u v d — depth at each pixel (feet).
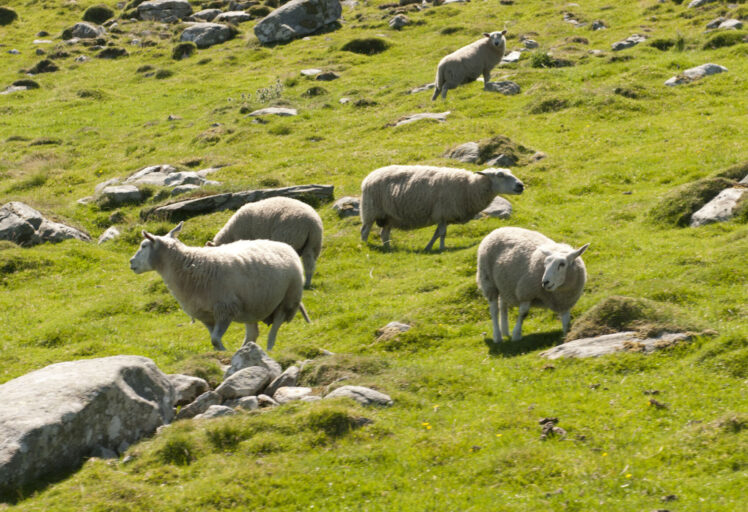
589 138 101.91
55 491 31.37
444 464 32.81
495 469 31.60
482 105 119.75
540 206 83.87
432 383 41.37
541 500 29.09
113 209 98.43
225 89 157.48
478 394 40.27
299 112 134.51
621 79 121.80
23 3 243.19
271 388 42.37
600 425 35.14
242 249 50.49
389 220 77.25
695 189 73.67
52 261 83.15
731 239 62.95
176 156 118.11
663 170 87.25
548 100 116.06
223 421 36.11
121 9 233.55
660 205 74.23
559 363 42.55
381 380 41.50
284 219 66.54
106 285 78.54
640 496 29.04
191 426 36.09
